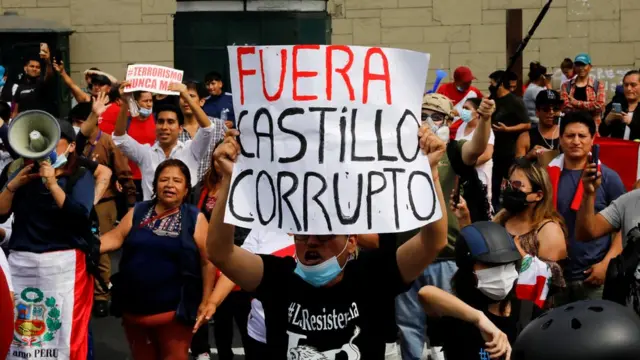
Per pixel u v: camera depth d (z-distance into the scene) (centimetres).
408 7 1841
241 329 764
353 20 1847
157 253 723
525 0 1833
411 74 416
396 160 414
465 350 490
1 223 756
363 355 434
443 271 751
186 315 723
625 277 536
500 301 508
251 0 1839
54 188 722
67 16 1812
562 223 639
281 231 419
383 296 435
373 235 717
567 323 264
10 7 1817
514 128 1291
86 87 1777
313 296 435
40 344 745
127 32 1828
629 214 626
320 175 414
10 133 721
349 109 413
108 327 1002
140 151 918
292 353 438
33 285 741
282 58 416
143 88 1012
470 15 1838
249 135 425
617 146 898
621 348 258
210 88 1391
